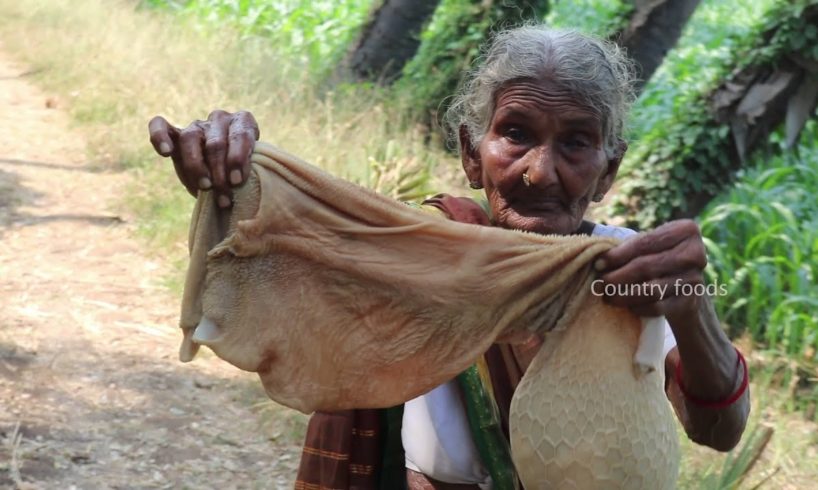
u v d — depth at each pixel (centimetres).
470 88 202
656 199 695
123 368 534
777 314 598
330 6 1381
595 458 166
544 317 172
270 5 1362
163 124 163
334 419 202
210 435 478
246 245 167
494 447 192
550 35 190
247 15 1342
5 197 768
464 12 964
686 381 187
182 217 720
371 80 1041
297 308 171
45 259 666
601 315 169
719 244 686
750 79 673
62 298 609
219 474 448
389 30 1037
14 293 609
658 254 164
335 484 202
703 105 686
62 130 949
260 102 923
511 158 188
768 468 482
